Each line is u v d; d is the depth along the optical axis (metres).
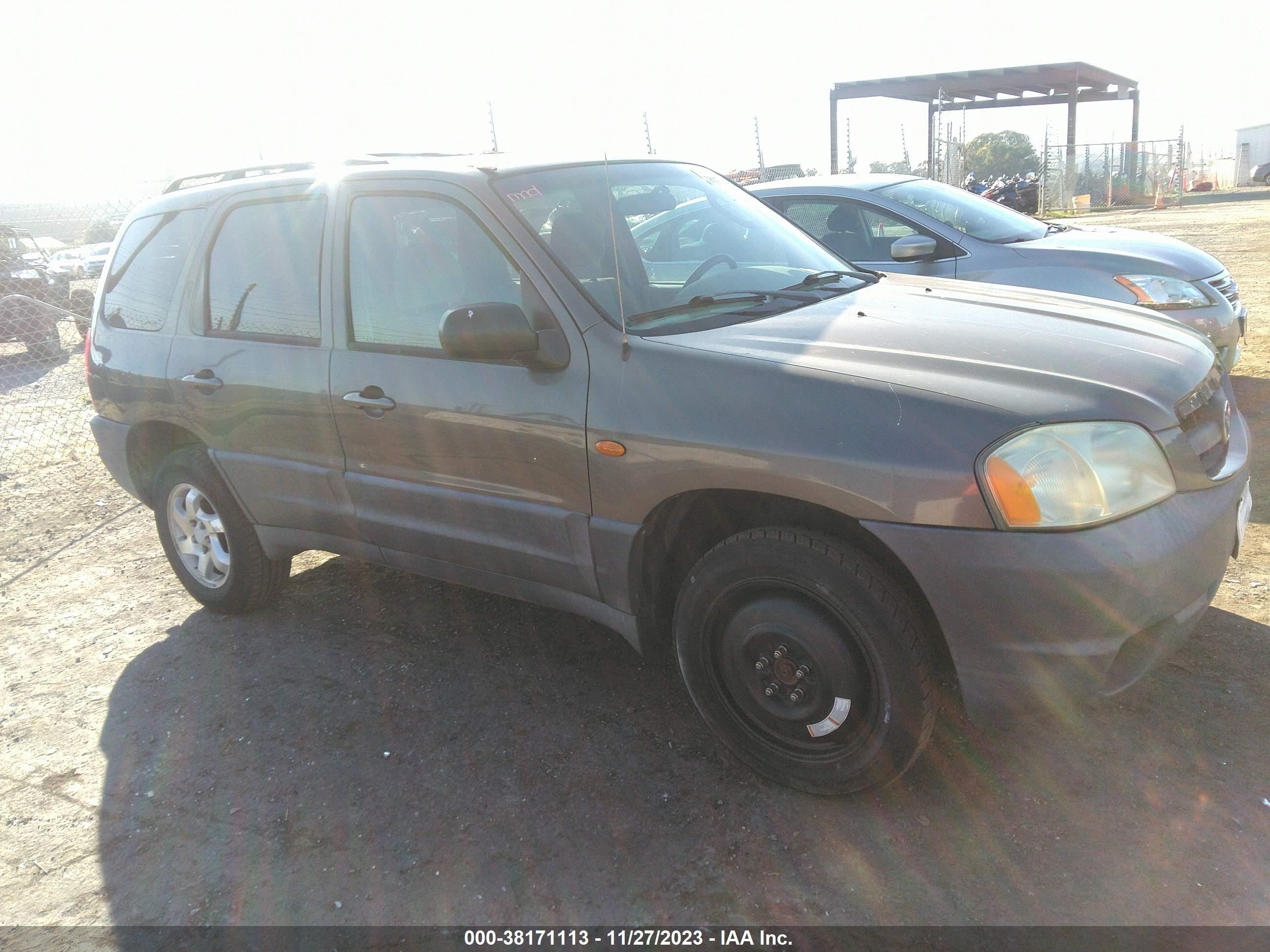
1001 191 27.55
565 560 3.04
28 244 13.32
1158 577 2.34
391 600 4.38
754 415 2.54
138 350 4.19
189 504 4.30
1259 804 2.57
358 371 3.37
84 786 3.17
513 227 3.06
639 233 3.33
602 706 3.34
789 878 2.48
